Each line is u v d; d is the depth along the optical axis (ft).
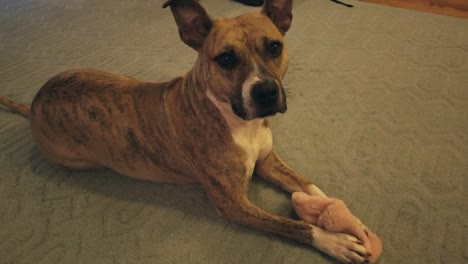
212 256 2.22
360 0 4.84
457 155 2.69
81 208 2.52
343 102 3.21
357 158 2.72
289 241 2.25
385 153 2.74
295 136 2.92
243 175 2.22
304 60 3.74
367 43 3.93
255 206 2.24
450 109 3.07
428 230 2.27
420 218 2.33
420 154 2.72
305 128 2.98
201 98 2.14
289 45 3.97
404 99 3.20
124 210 2.50
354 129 2.95
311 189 2.39
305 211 2.24
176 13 2.09
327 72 3.56
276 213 2.42
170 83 2.36
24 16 4.84
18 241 2.35
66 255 2.27
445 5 4.58
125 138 2.34
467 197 2.42
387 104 3.16
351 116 3.07
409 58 3.67
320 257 2.16
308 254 2.18
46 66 3.84
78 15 4.79
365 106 3.16
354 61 3.68
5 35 4.41
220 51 1.98
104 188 2.64
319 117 3.07
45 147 2.57
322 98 3.26
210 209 2.47
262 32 2.01
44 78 3.67
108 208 2.51
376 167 2.65
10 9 5.04
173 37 4.22
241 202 2.22
